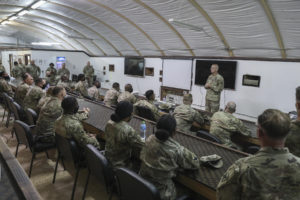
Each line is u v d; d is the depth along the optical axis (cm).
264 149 99
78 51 1162
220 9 461
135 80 981
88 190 248
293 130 149
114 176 195
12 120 488
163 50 803
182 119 338
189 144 219
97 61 1173
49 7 679
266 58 566
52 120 287
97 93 649
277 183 94
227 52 634
